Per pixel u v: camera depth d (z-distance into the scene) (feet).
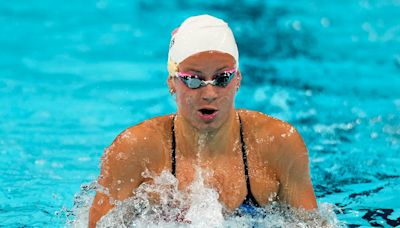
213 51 34.65
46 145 60.18
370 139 61.93
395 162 56.34
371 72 83.51
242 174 37.47
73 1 115.34
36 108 70.38
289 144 37.22
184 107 35.42
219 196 37.24
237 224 37.50
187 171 37.27
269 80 79.30
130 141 36.60
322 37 97.40
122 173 36.55
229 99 35.24
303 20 104.53
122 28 102.32
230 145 37.58
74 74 82.48
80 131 64.13
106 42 96.02
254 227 37.60
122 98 73.92
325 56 89.35
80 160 56.75
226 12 107.34
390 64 86.58
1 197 48.85
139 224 37.24
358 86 78.13
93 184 39.27
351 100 73.20
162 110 70.23
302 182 37.73
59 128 64.85
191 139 36.99
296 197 37.73
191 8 110.42
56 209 46.60
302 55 89.56
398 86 78.23
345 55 90.02
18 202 47.93
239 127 38.27
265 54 89.45
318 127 65.00
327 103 72.13
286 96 74.02
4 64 85.71
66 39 97.14
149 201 37.27
